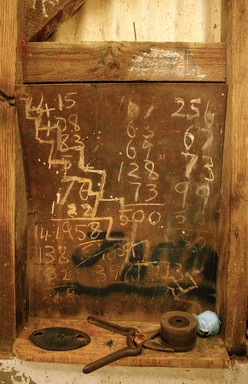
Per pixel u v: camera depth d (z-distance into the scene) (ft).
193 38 6.64
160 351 6.08
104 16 6.67
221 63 6.13
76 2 6.28
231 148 5.96
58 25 6.53
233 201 6.00
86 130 6.41
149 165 6.50
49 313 6.97
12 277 6.24
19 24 6.02
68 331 6.58
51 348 6.14
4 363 6.34
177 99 6.25
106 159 6.51
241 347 6.22
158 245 6.74
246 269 6.09
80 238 6.77
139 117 6.34
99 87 6.24
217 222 6.63
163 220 6.66
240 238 6.05
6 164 6.07
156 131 6.39
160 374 6.21
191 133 6.37
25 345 6.24
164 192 6.58
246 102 5.86
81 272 6.86
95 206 6.66
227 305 6.19
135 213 6.66
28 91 6.23
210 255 6.74
